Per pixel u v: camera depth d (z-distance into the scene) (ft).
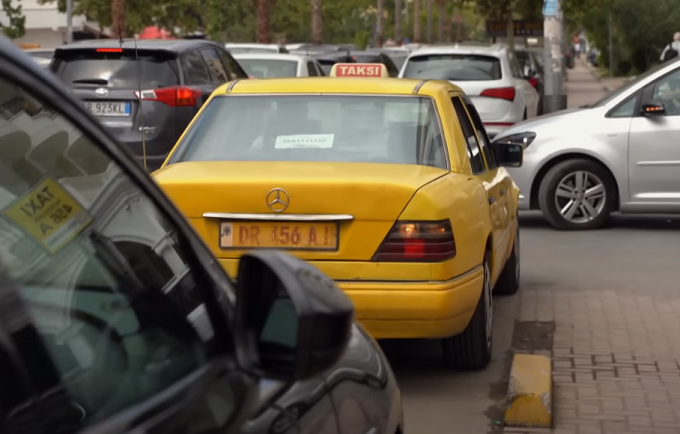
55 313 6.40
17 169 6.62
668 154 37.83
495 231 21.63
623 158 38.14
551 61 71.10
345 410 7.94
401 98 20.88
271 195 17.87
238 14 191.31
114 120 39.65
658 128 37.88
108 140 7.18
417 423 18.10
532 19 128.16
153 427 6.31
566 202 38.91
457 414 18.56
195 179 18.16
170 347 7.12
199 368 7.18
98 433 6.06
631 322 25.00
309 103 20.95
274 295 7.09
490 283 21.27
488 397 19.45
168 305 7.32
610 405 19.08
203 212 18.07
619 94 38.70
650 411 18.74
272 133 20.51
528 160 38.63
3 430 5.60
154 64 40.57
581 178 38.63
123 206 7.29
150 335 7.05
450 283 17.88
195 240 7.90
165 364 7.00
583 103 129.59
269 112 20.90
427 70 58.80
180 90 39.96
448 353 20.56
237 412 6.77
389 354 22.21
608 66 261.65
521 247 35.50
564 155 38.75
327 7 207.62
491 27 126.62
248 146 20.35
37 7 174.91
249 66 56.80
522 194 38.99
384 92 20.99
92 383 6.42
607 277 30.30
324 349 6.70
